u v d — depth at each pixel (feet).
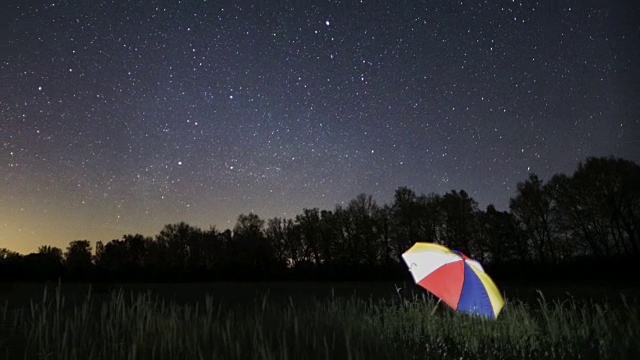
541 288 77.66
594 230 143.64
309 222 194.39
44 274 102.37
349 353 18.16
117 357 18.66
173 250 171.63
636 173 133.28
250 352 19.25
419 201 177.27
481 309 25.67
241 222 180.24
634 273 96.89
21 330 22.81
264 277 140.67
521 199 156.46
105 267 121.80
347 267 145.89
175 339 19.44
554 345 23.25
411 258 27.25
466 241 165.89
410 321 27.20
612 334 23.97
